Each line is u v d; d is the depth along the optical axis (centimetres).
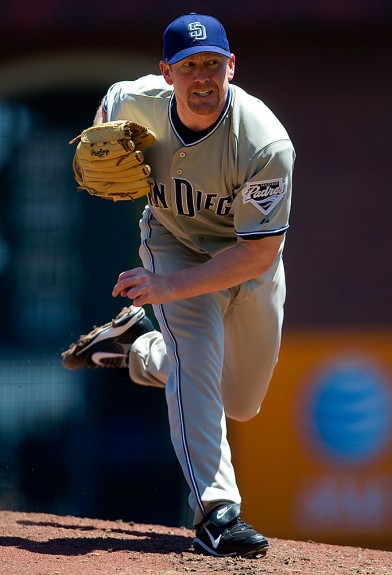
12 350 3769
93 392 3700
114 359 2039
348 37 3584
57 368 3728
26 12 3628
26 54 3688
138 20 3594
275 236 1518
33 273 3775
